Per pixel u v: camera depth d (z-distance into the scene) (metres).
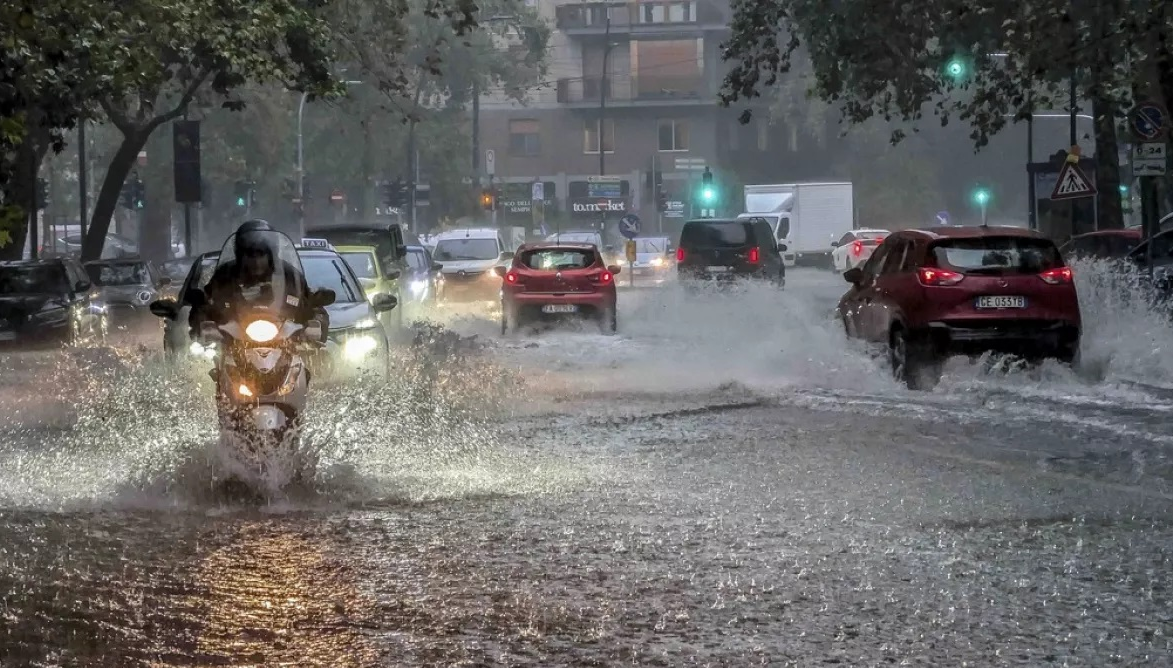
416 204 114.81
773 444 20.72
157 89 60.34
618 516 15.30
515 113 140.25
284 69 48.50
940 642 10.44
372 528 14.62
